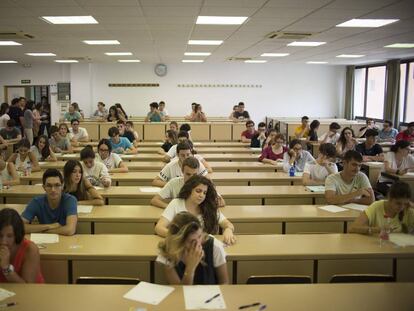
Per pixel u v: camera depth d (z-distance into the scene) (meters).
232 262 2.61
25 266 2.21
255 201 4.26
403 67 12.01
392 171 5.97
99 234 3.08
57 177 2.96
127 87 14.82
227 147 8.70
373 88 13.90
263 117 15.10
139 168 6.10
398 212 3.04
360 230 3.03
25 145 5.64
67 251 2.58
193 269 2.08
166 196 3.63
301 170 5.72
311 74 15.04
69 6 5.09
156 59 12.84
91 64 14.62
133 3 4.91
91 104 14.77
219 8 5.12
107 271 2.58
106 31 7.05
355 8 5.03
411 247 2.74
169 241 2.11
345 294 2.00
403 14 5.39
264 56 11.51
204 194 2.80
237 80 14.95
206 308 1.83
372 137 7.32
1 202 4.26
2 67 14.92
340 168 6.75
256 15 5.54
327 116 15.16
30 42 8.54
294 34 7.21
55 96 14.99
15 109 10.90
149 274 2.58
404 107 12.02
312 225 3.45
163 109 12.49
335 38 7.66
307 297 1.96
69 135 8.66
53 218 3.02
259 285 2.10
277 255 2.61
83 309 1.82
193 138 10.78
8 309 1.81
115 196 4.11
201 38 7.86
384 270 2.68
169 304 1.87
